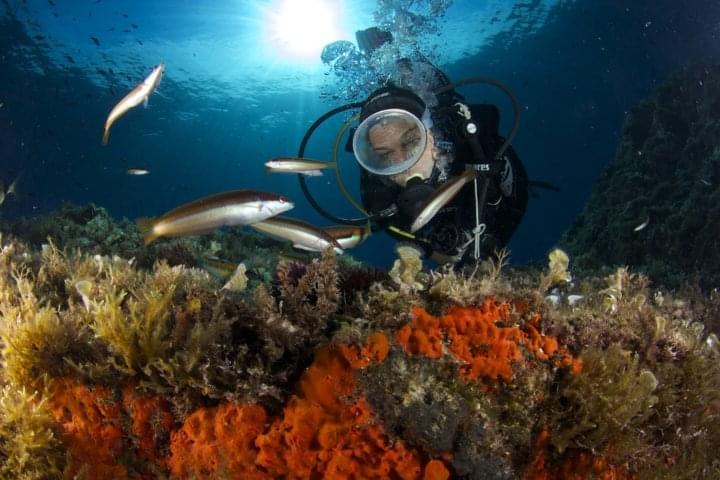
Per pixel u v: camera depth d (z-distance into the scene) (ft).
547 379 1.81
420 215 2.47
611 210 8.21
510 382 1.74
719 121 7.36
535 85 26.07
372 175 3.55
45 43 22.21
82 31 21.94
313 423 1.56
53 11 20.54
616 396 1.70
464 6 20.35
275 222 2.33
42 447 1.76
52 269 2.66
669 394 1.94
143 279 2.40
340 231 2.76
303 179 3.70
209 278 2.33
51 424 1.80
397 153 3.29
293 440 1.55
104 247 4.94
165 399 1.73
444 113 3.54
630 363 1.86
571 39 22.17
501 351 1.73
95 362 1.78
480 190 3.34
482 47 23.86
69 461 1.76
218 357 1.69
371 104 3.33
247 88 28.73
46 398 1.77
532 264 5.99
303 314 1.83
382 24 6.04
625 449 1.71
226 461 1.59
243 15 21.85
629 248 7.06
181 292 2.00
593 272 6.08
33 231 5.27
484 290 1.90
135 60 24.21
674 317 2.83
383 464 1.54
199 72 26.45
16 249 3.17
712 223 6.11
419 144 3.14
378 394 1.60
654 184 7.96
